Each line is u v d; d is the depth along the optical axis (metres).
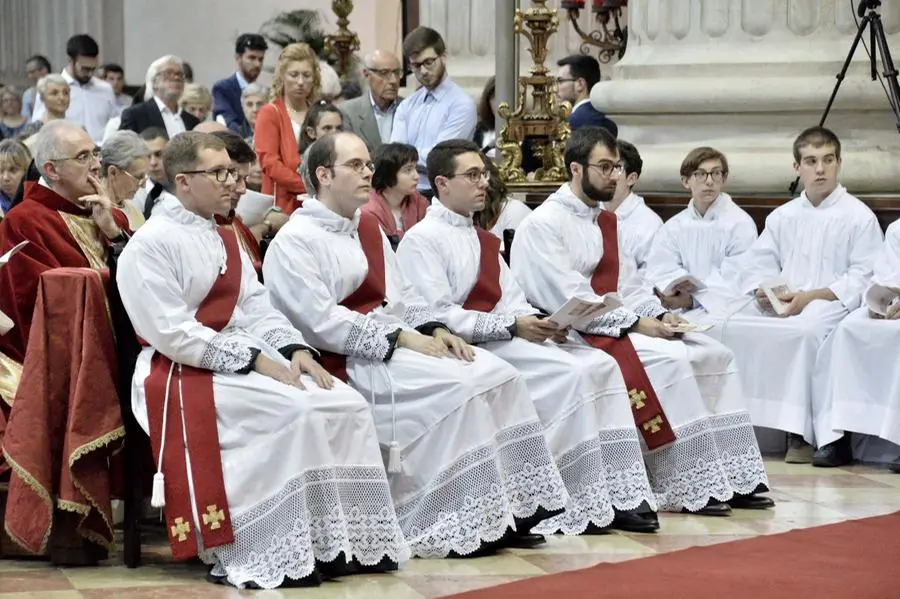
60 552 7.77
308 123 11.88
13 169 11.11
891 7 12.80
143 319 7.62
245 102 14.77
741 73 12.98
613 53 17.34
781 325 11.17
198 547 7.52
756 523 8.93
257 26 23.31
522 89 13.05
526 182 12.84
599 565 7.68
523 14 12.95
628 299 9.67
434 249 8.97
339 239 8.45
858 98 12.63
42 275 7.64
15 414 7.62
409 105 13.32
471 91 17.05
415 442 8.16
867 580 7.28
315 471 7.46
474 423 8.07
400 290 8.71
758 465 9.43
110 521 7.68
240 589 7.34
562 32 18.28
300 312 8.32
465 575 7.64
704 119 13.25
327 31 22.31
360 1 22.27
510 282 9.20
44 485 7.58
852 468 10.90
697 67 13.16
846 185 12.57
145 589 7.32
